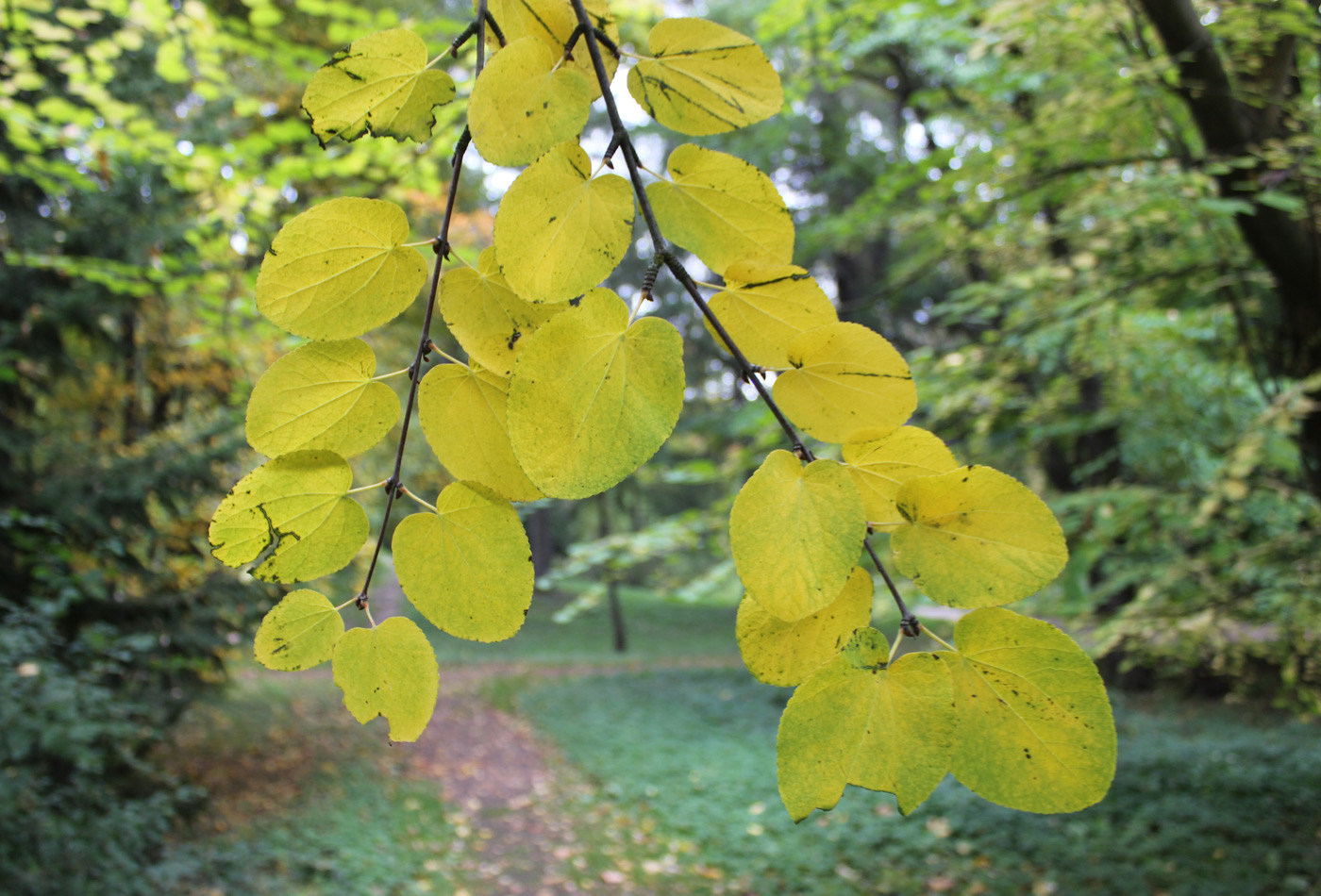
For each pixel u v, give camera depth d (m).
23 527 5.44
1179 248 4.23
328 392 0.38
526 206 0.34
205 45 3.10
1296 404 3.19
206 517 6.43
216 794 6.87
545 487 0.32
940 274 10.65
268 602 6.59
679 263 0.36
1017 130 4.18
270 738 8.65
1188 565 3.84
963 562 0.33
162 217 5.22
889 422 0.36
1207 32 3.12
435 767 8.69
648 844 6.64
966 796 6.62
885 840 6.14
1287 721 8.10
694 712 11.24
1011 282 3.95
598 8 0.44
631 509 19.70
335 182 3.37
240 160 3.18
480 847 6.64
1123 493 4.06
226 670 6.95
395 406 0.38
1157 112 3.84
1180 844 5.48
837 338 0.37
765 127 9.55
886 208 5.25
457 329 0.39
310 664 0.37
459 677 13.84
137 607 6.04
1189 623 3.53
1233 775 6.34
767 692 12.20
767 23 4.87
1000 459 5.78
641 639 18.23
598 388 0.32
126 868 4.29
